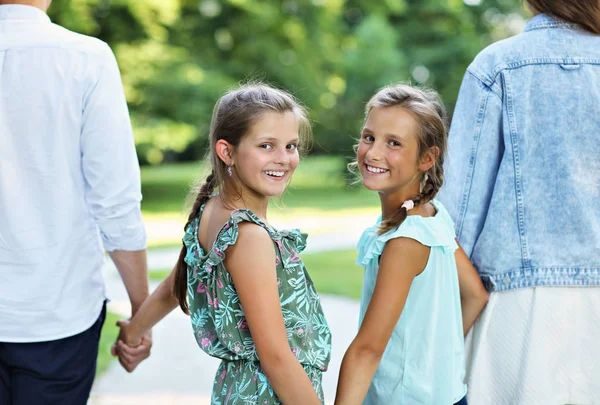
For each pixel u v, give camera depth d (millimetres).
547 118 2268
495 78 2316
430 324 2098
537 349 2234
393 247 2053
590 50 2287
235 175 1998
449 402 2121
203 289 2037
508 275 2270
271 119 1949
